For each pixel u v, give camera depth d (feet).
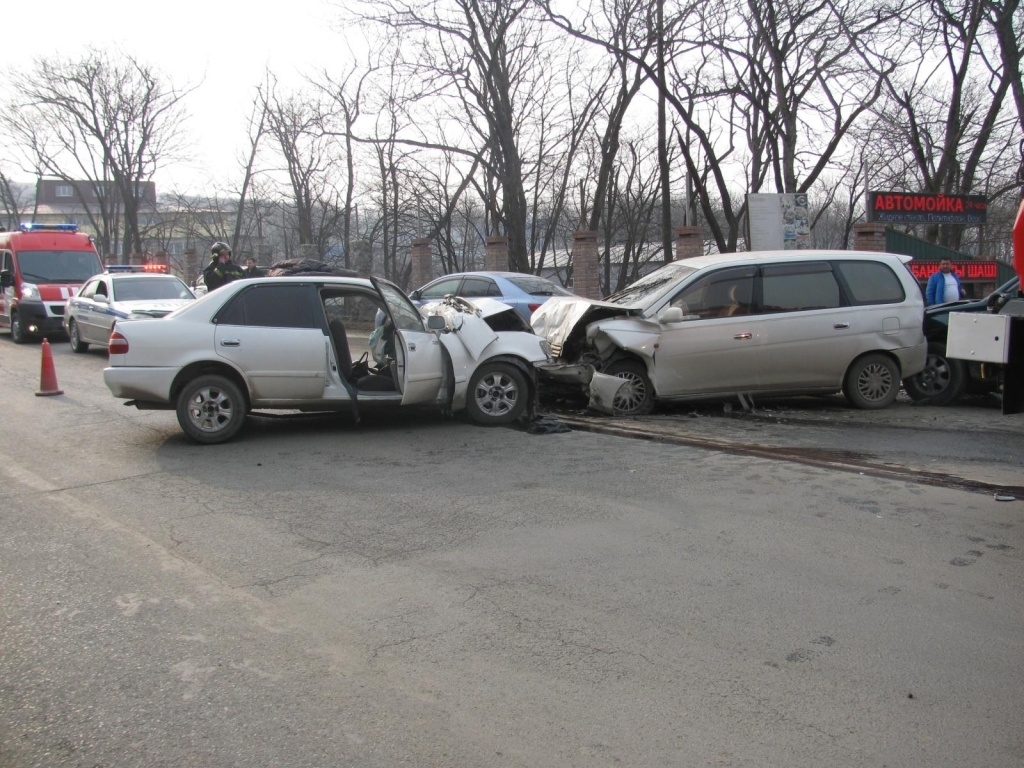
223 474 24.03
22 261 65.41
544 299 47.42
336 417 32.27
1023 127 80.02
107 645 13.38
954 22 79.25
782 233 64.23
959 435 28.86
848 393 33.83
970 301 35.37
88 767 10.21
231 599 15.16
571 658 12.83
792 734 10.77
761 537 18.08
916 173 99.40
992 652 12.89
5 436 29.66
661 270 36.09
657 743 10.59
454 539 18.22
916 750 10.41
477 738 10.75
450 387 29.60
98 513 20.36
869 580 15.69
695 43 72.59
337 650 13.16
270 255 118.11
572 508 20.30
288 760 10.32
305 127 100.42
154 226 167.84
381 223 105.60
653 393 32.50
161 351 26.94
